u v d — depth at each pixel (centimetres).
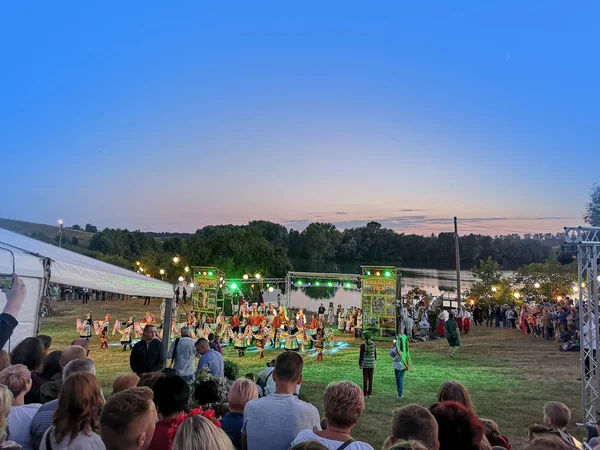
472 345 2223
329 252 13950
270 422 359
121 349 2070
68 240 8012
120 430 251
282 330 2353
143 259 6166
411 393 1281
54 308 3525
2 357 415
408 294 3575
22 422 364
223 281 3234
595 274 1024
